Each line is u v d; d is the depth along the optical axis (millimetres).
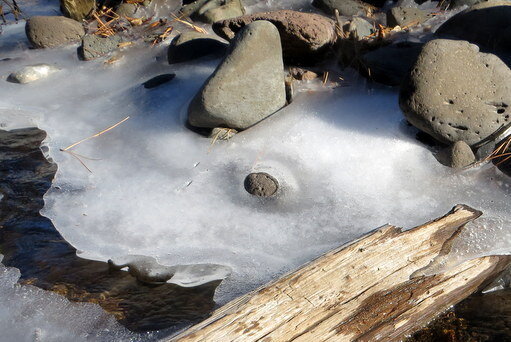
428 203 1992
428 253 1887
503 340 1812
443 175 2031
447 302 1857
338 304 1814
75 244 1980
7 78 2393
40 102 2312
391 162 2053
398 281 1851
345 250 1878
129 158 2125
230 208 2010
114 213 2023
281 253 1933
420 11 2408
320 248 1932
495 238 1920
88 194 2062
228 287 1889
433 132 2039
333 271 1849
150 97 2250
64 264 1946
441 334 1829
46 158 2158
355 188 2021
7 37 2602
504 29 2201
